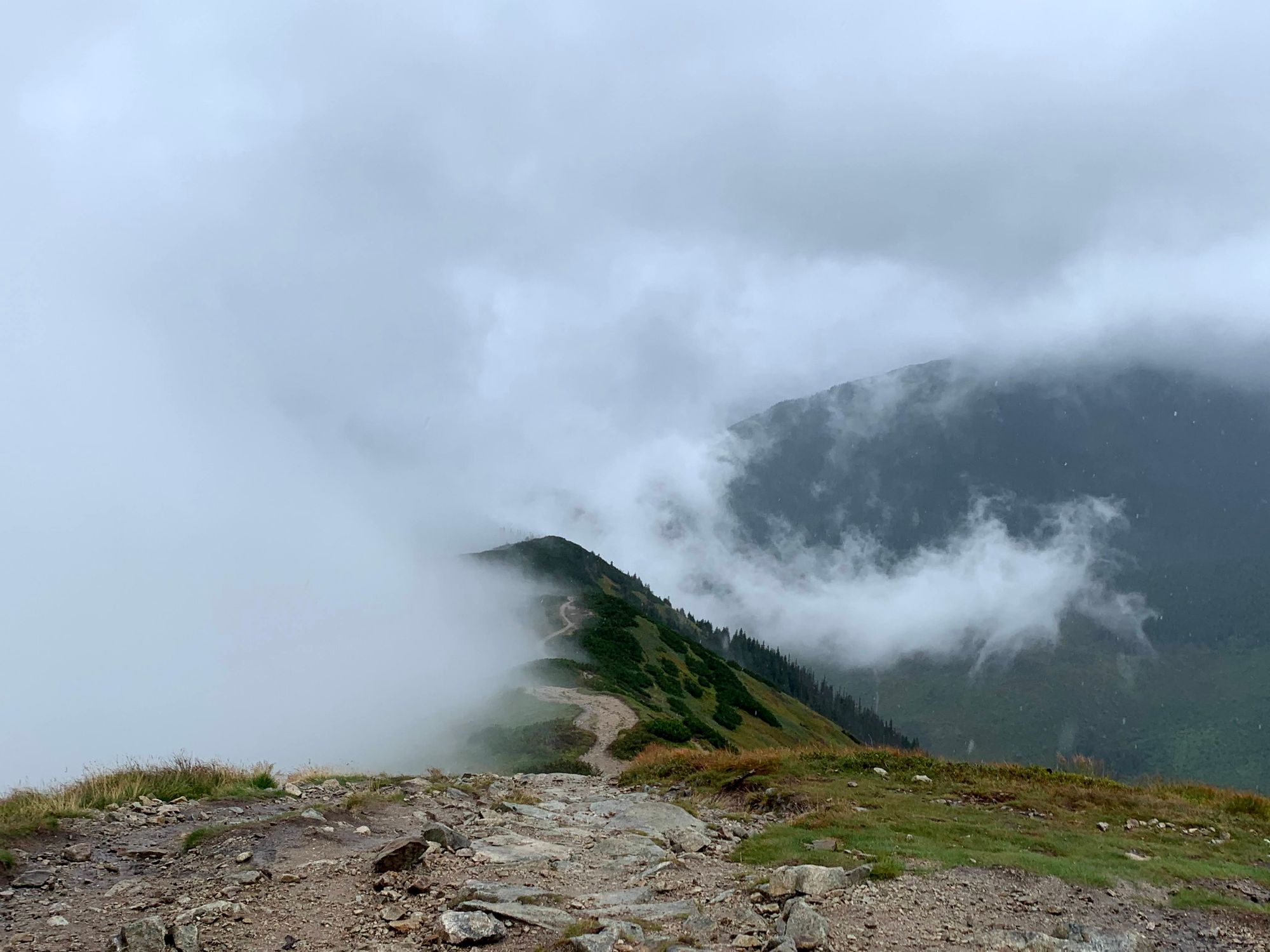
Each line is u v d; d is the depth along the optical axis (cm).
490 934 909
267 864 1191
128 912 988
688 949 885
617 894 1127
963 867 1291
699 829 1653
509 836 1456
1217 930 1052
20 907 1002
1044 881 1228
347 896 1062
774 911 1055
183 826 1437
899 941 948
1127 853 1480
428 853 1221
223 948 880
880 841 1478
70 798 1502
